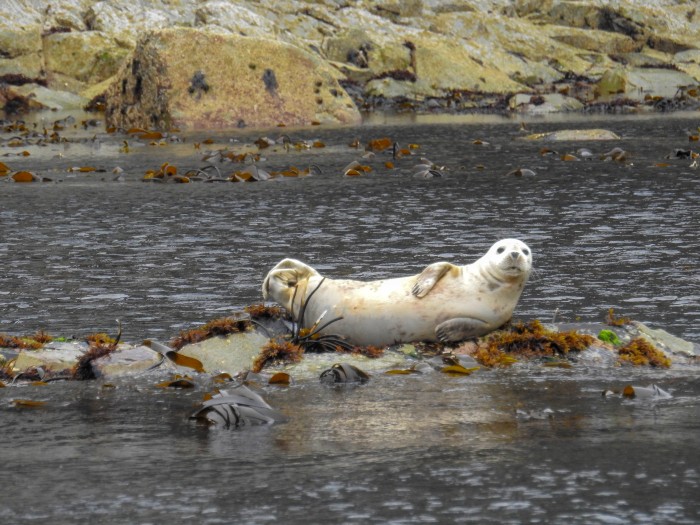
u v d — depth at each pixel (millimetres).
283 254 42188
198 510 17203
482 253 42094
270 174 68000
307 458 19609
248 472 18906
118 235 46656
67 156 81062
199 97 107062
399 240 44969
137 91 107938
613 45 156625
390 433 21062
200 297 35219
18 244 44688
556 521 16609
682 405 22969
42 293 35938
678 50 159625
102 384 25422
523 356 27266
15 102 123062
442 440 20547
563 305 33875
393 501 17438
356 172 67812
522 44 150875
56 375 26141
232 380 25688
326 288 28328
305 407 23141
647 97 134875
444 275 28188
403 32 144750
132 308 33875
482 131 99125
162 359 26734
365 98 133000
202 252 42719
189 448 20359
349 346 27641
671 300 34344
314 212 52531
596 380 25234
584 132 90000
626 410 22578
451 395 23953
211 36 108312
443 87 136750
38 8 133750
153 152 83938
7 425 22125
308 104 110562
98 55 128375
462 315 27531
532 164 72062
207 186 63375
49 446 20641
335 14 145250
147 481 18531
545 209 52531
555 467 18906
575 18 159875
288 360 26688
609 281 37000
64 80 128500
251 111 108125
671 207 52438
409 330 27688
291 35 137500
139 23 132875
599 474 18531
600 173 66500
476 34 150125
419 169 69688
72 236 46500
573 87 143500
